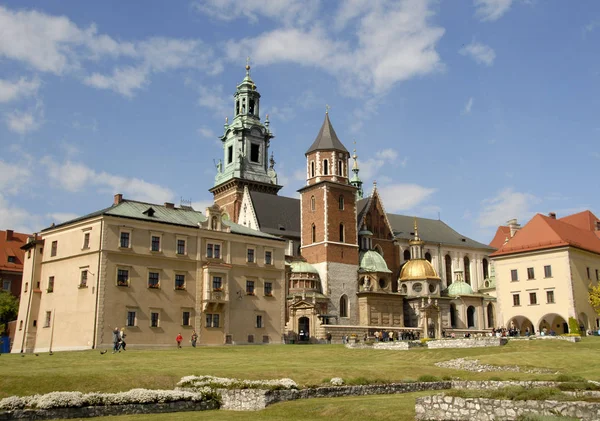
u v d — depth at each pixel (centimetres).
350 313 11488
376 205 13088
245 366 4894
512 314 10531
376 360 6047
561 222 11212
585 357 5475
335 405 3253
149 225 8106
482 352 6494
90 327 7506
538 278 10288
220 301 8469
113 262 7719
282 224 12519
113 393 3366
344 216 11950
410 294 12256
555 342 7000
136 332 7750
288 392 3562
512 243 10838
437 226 15038
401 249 13325
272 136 15050
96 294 7525
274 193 14350
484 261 14600
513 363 5150
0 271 11088
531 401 2575
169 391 3450
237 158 14275
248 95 14938
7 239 11800
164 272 8138
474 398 2708
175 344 8050
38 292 8519
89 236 7888
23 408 3019
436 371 4681
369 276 11744
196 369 4544
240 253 8944
